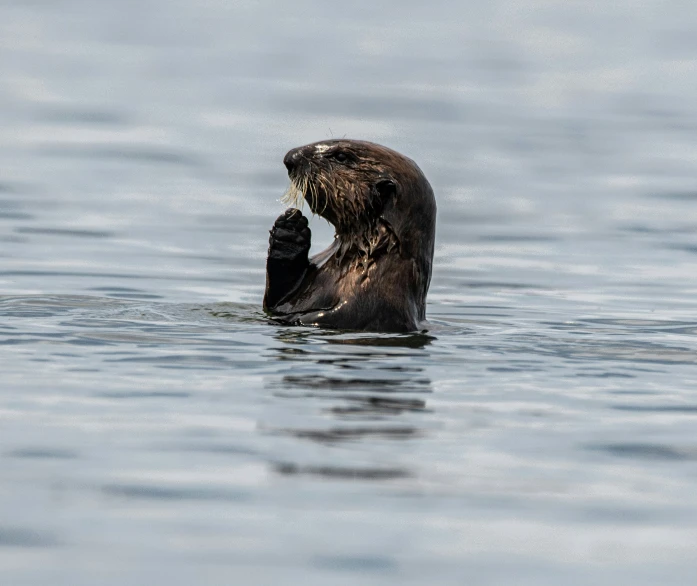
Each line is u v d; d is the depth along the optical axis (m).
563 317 36.41
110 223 52.53
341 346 29.39
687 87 111.12
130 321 31.47
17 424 22.45
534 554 17.56
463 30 158.75
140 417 23.06
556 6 193.38
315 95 100.25
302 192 32.97
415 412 23.94
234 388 25.16
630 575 16.98
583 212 59.00
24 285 39.22
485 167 71.75
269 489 19.62
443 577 16.77
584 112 96.12
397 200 32.28
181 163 70.38
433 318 35.47
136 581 16.30
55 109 88.81
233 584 16.31
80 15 163.88
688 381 27.11
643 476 20.73
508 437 22.56
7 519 18.16
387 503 19.20
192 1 189.38
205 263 44.91
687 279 43.97
